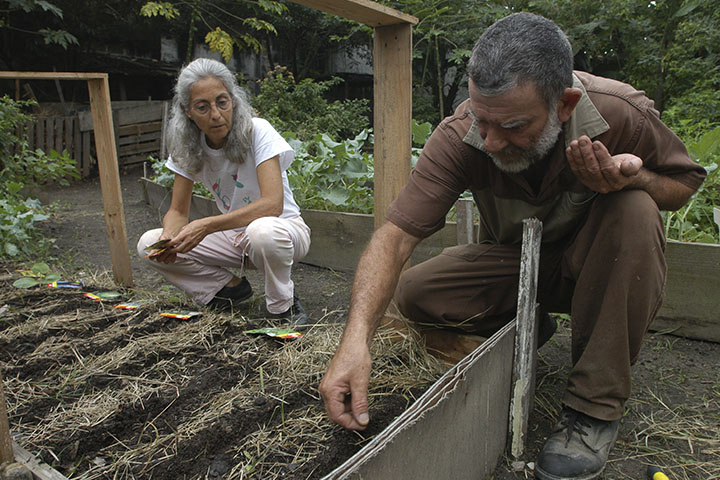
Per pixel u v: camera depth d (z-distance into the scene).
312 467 1.50
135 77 14.25
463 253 2.12
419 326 2.20
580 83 1.62
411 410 1.22
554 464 1.60
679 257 2.56
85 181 9.97
